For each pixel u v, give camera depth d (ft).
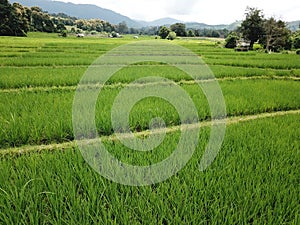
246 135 15.15
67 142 16.14
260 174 10.39
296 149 13.38
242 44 141.69
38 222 8.03
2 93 25.26
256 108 22.98
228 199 8.94
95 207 8.57
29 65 47.91
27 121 16.94
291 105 24.63
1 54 61.41
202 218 8.27
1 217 8.02
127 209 8.59
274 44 142.00
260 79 40.27
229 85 32.45
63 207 8.52
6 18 180.34
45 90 28.04
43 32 265.54
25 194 9.05
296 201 8.95
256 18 146.30
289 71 49.55
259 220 8.18
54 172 10.44
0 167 10.72
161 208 8.39
